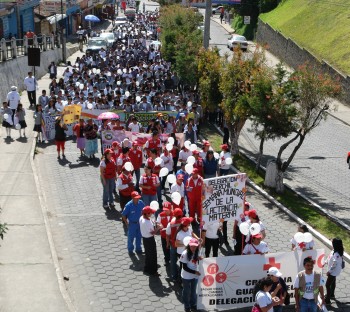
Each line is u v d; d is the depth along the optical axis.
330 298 11.42
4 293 11.23
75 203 16.53
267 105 17.25
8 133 23.30
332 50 39.00
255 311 9.18
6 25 42.12
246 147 24.23
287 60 47.50
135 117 22.81
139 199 13.34
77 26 69.44
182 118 22.45
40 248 13.34
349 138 26.55
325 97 16.92
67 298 11.11
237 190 12.23
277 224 15.39
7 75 31.08
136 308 10.89
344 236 14.59
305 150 24.11
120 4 118.44
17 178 18.45
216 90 23.06
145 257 12.27
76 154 21.77
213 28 75.06
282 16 55.91
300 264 11.00
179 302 11.15
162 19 47.47
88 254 13.22
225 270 10.75
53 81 29.59
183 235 11.38
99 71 33.50
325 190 18.73
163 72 35.97
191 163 14.79
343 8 44.44
